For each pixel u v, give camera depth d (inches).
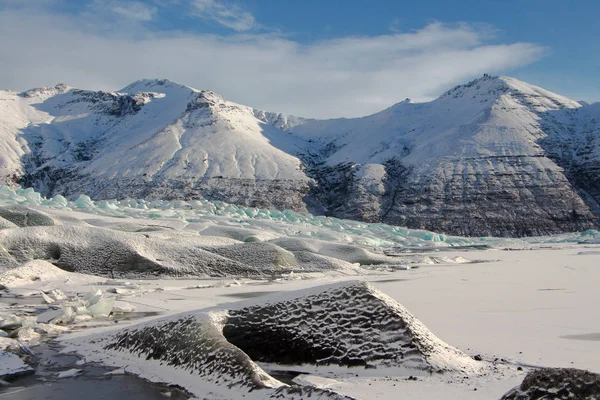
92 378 286.5
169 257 878.4
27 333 379.2
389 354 291.4
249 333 318.3
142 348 316.2
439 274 877.8
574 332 371.2
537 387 202.4
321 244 1136.8
